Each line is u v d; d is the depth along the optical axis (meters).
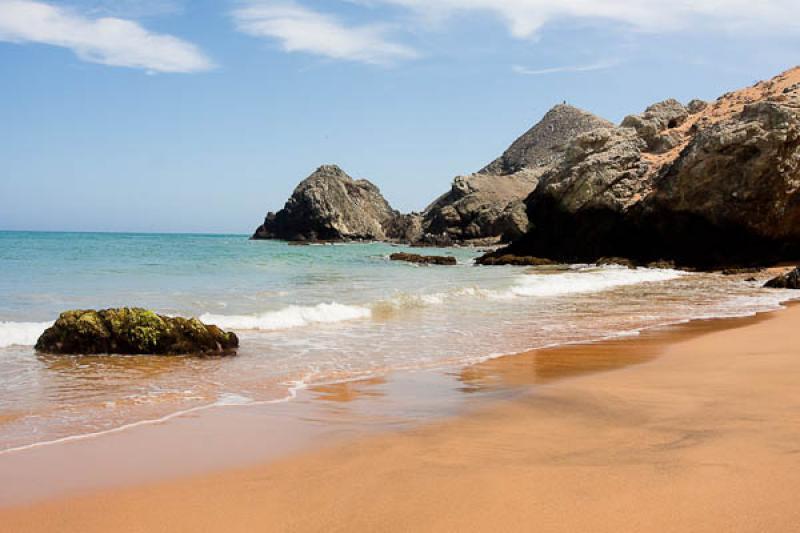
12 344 11.96
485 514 4.19
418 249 75.19
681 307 19.02
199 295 20.94
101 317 11.48
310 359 10.96
